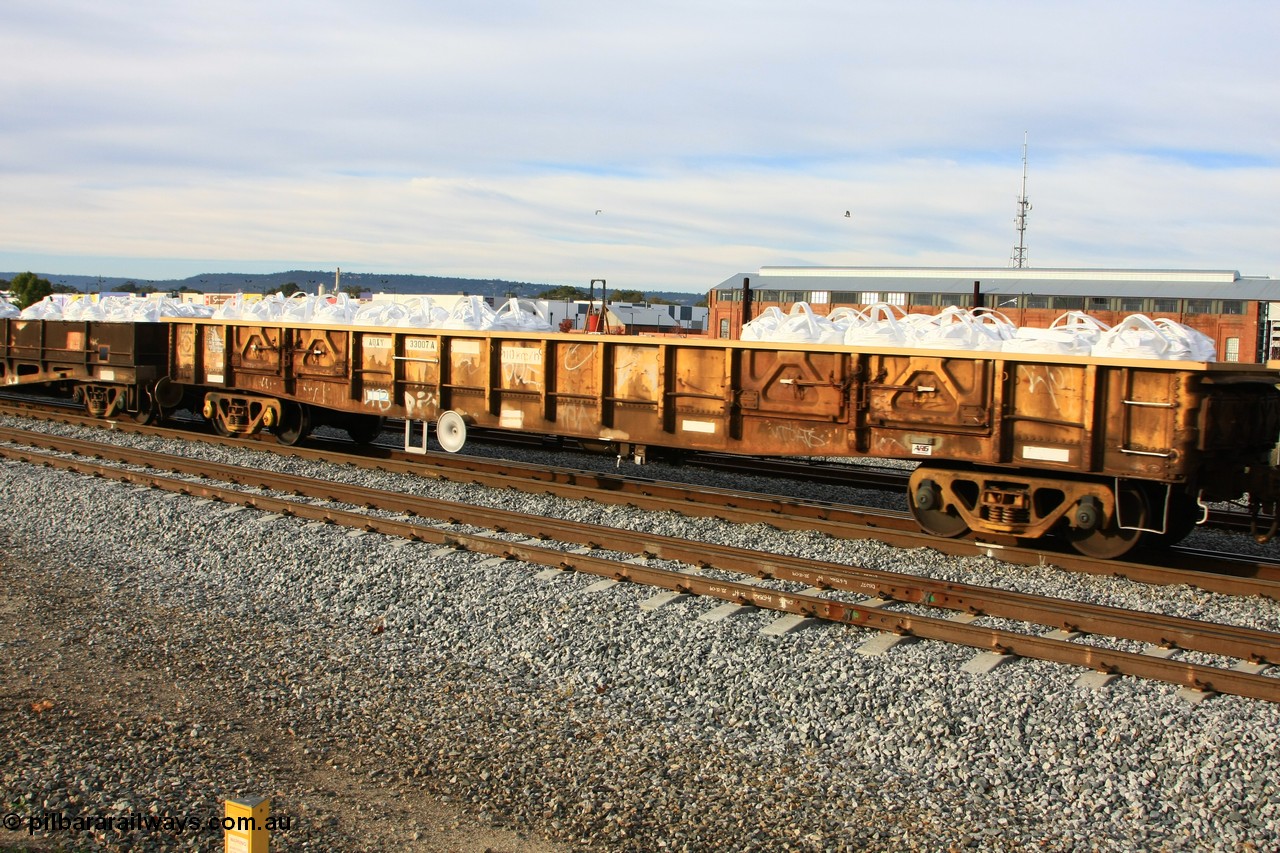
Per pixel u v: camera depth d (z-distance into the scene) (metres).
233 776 5.39
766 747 5.86
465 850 4.75
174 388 18.41
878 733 5.99
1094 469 9.31
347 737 5.93
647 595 8.30
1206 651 7.11
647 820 5.02
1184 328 9.32
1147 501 9.39
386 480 13.76
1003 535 10.31
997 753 5.73
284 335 16.03
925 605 8.10
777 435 11.44
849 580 8.44
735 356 11.61
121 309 20.20
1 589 8.63
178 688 6.59
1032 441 9.68
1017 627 7.68
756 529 10.89
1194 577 8.87
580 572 8.95
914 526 10.95
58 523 10.91
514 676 6.86
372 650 7.34
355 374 15.13
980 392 9.88
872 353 10.55
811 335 11.34
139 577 9.03
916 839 4.87
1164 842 4.86
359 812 5.07
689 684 6.66
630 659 7.04
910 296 55.53
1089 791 5.32
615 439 12.77
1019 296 52.53
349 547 9.73
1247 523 11.81
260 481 12.98
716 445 11.91
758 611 7.89
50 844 4.66
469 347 13.94
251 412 17.38
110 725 5.98
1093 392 9.20
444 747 5.79
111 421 18.97
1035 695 6.34
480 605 8.16
